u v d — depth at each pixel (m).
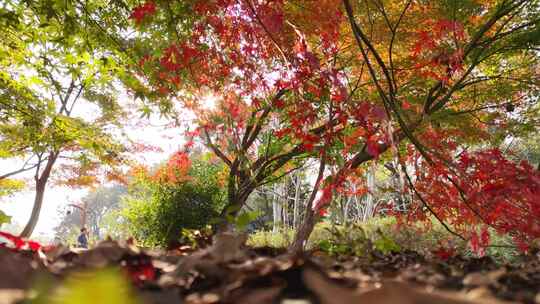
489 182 4.42
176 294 0.79
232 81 6.50
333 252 2.35
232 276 0.96
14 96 9.71
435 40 6.17
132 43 6.33
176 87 6.45
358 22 7.68
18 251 1.64
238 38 5.48
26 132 10.32
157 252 1.63
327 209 4.80
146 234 12.16
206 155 11.31
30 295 0.64
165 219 11.87
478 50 7.86
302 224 5.00
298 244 4.87
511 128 8.99
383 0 7.26
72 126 10.13
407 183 4.62
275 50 5.47
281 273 0.90
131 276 1.03
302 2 5.38
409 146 5.58
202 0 4.93
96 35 6.44
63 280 0.79
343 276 1.03
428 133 5.38
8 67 9.40
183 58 5.60
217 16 5.28
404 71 7.87
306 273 0.69
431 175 5.09
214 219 1.75
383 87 8.22
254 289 0.83
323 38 5.73
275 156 11.15
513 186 4.12
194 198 12.25
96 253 1.26
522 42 7.77
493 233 7.47
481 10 8.12
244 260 1.26
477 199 4.25
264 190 21.48
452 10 7.29
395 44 7.97
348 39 7.83
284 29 5.25
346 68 8.96
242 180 11.27
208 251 1.39
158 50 5.89
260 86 6.22
